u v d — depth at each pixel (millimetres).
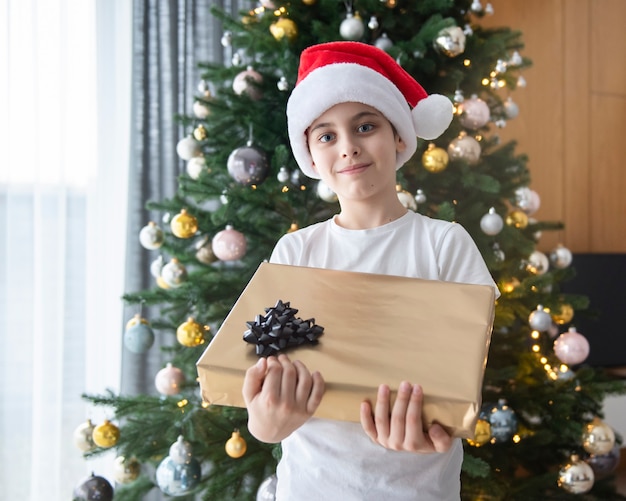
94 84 2234
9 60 2105
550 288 2010
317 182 1775
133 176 2236
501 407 1646
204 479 1726
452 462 921
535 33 2832
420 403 704
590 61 2939
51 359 2195
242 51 2270
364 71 975
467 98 1860
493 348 1840
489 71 1868
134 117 2240
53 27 2172
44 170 2178
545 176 2869
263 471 1698
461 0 1899
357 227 1012
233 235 1637
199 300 1706
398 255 981
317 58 1018
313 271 924
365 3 1710
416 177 1706
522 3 2803
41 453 2174
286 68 1695
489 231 1667
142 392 2260
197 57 2330
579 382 1862
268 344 781
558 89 2883
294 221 1742
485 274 967
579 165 2932
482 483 1649
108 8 2258
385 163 963
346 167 952
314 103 967
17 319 2156
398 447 727
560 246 2080
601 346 2736
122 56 2271
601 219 2977
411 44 1695
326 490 897
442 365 742
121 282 2283
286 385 729
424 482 884
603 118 2975
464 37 1664
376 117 965
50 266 2193
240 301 873
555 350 1824
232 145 1806
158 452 1711
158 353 2283
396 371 737
